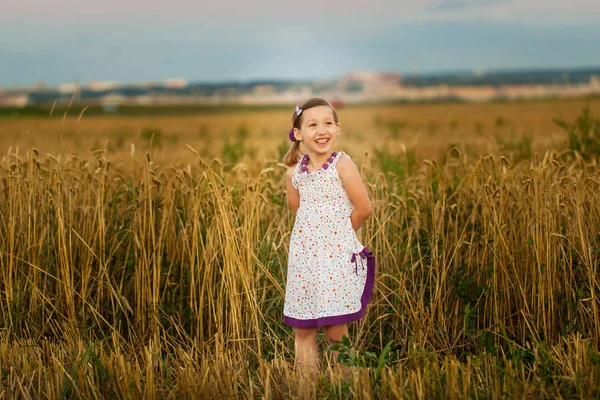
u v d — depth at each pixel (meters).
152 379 3.53
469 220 4.59
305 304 3.77
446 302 4.40
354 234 3.86
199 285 4.46
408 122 37.81
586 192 4.80
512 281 4.31
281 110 88.69
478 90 170.38
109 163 5.07
